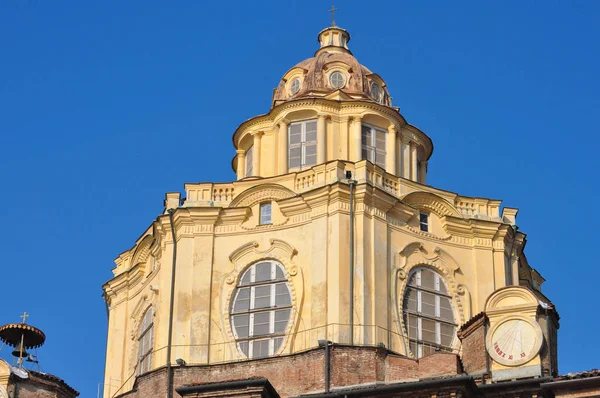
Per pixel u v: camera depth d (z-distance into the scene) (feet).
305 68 285.23
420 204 257.34
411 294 248.52
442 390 200.44
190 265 250.98
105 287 276.41
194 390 210.18
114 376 264.31
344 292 239.71
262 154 274.36
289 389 231.30
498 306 216.33
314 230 248.11
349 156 268.00
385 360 230.68
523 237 264.11
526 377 206.80
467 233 259.60
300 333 241.35
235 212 254.47
